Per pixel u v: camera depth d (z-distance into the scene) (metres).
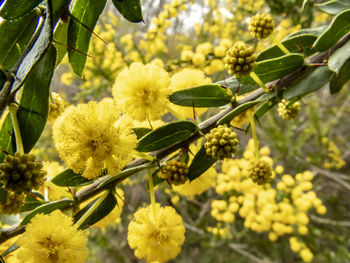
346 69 0.06
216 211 0.17
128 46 0.20
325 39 0.06
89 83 0.20
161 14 0.18
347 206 0.27
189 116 0.06
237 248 0.23
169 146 0.05
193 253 0.29
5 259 0.06
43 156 0.21
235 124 0.07
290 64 0.05
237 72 0.05
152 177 0.06
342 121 0.30
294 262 0.24
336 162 0.22
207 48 0.15
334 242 0.24
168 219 0.06
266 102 0.06
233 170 0.16
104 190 0.05
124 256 0.24
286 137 0.21
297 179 0.17
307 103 0.24
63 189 0.05
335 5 0.07
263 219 0.16
